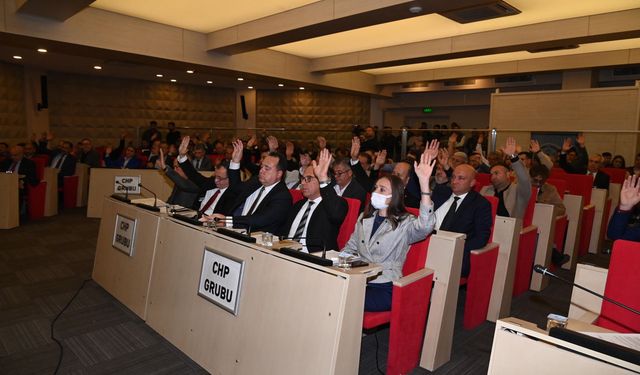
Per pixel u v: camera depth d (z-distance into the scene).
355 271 1.89
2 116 9.81
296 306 1.99
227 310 2.32
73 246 5.32
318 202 3.11
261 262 2.20
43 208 7.07
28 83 10.59
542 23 7.26
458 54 8.48
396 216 2.51
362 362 2.70
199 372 2.51
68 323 3.15
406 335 2.40
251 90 14.14
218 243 2.48
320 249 2.76
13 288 3.85
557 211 4.35
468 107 13.73
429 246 2.62
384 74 12.98
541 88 11.90
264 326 2.11
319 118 13.78
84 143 8.78
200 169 7.48
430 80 12.12
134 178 7.19
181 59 8.04
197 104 13.65
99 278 3.77
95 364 2.60
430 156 2.44
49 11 5.98
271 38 7.27
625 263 1.95
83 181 8.23
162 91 12.97
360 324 1.91
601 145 7.58
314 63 10.71
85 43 6.82
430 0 5.10
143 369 2.54
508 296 3.37
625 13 6.52
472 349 2.87
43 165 7.13
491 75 11.06
